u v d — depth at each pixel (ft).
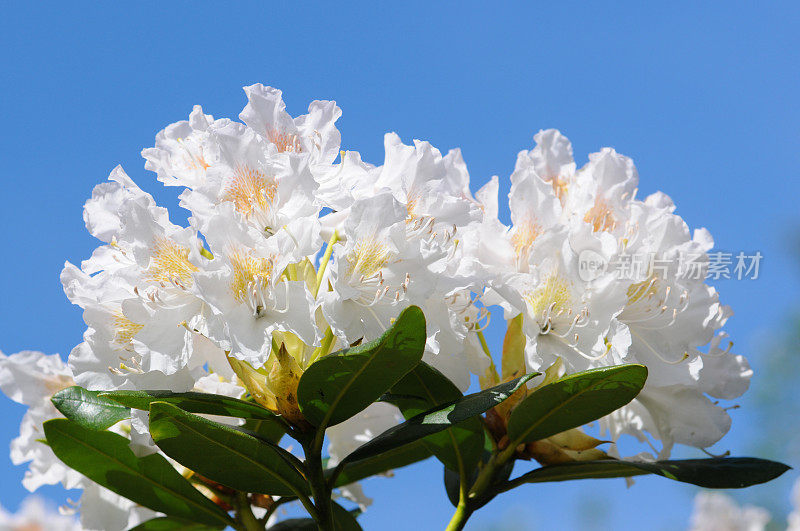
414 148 3.03
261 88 3.05
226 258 2.88
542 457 3.12
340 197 2.99
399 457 3.31
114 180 3.03
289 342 2.96
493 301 3.05
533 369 3.01
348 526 3.26
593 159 3.24
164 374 2.96
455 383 3.09
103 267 3.01
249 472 2.98
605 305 3.05
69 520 3.51
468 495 3.13
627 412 3.22
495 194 3.16
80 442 3.04
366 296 2.94
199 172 3.04
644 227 3.16
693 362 3.15
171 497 3.10
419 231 3.01
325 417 2.93
